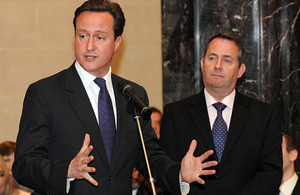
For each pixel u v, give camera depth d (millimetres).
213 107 3836
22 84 5152
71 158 2662
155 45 5414
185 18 5293
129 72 5363
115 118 2883
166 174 2807
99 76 2891
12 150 4219
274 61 5301
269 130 3732
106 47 2803
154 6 5414
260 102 3873
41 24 5195
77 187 2650
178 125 3756
